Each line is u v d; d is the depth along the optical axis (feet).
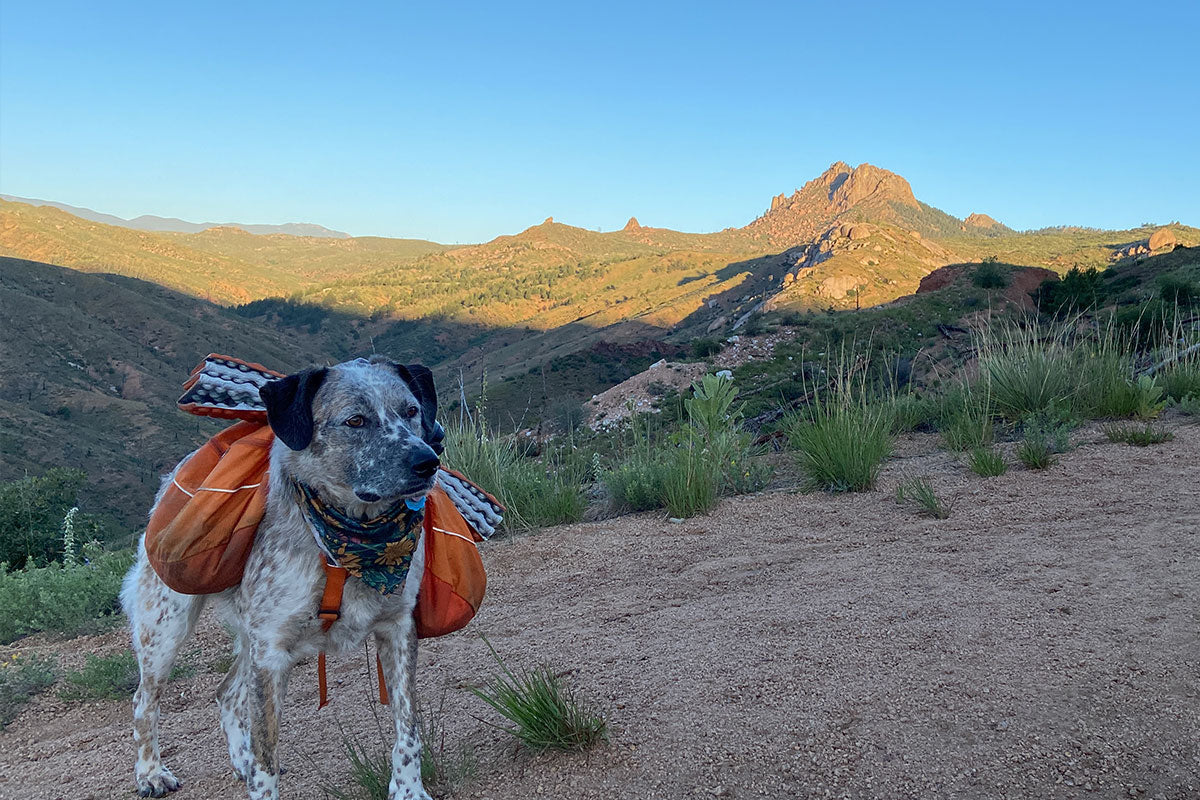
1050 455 12.52
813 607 7.13
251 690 4.41
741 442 13.99
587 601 8.43
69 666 8.61
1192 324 21.84
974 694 5.22
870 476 11.82
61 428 221.46
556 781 4.71
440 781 4.90
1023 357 16.44
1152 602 6.45
